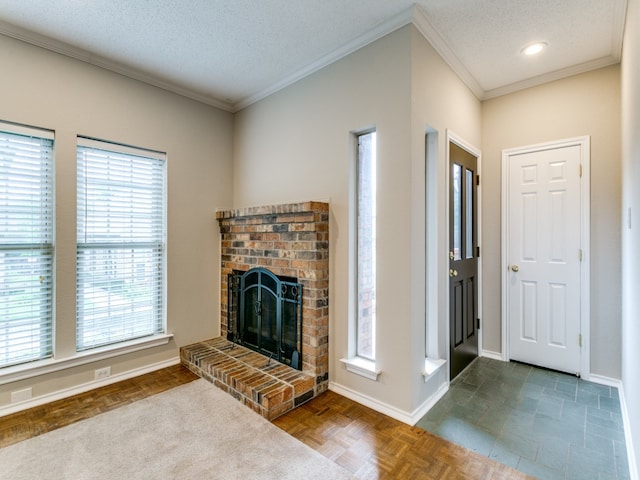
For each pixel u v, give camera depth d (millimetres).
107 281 2768
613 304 2652
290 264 2734
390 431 2051
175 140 3148
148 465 1760
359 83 2443
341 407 2344
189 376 2848
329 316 2627
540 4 2045
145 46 2516
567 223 2863
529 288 3061
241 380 2436
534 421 2152
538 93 3006
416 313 2207
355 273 2574
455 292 2814
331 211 2627
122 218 2852
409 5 2072
